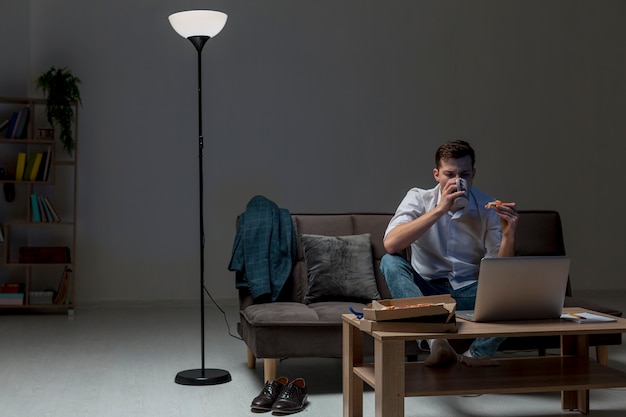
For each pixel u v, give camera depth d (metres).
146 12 6.44
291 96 6.66
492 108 6.98
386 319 2.46
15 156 6.20
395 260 3.14
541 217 4.21
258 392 3.48
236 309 6.34
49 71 5.93
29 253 5.91
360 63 6.77
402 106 6.83
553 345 3.50
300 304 3.72
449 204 3.08
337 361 4.17
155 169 6.46
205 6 6.53
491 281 2.58
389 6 6.81
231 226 6.59
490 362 2.87
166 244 6.48
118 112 6.40
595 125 7.18
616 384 2.60
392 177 6.82
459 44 6.93
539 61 7.07
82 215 6.35
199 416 3.09
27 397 3.39
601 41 7.19
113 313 6.04
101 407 3.22
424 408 3.19
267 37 6.62
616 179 7.23
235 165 6.59
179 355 4.35
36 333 5.10
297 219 4.15
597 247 7.21
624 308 6.44
